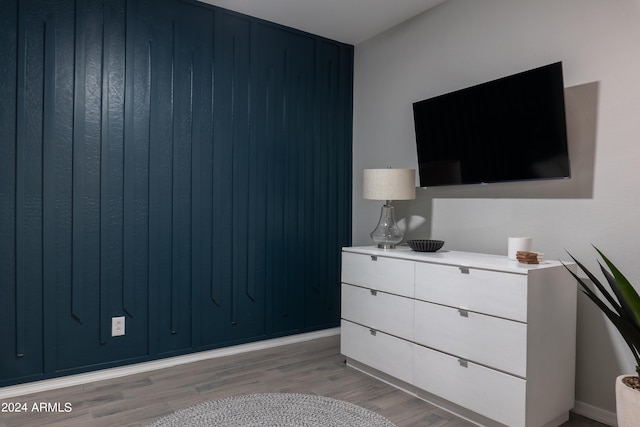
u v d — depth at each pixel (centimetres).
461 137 274
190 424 208
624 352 211
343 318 294
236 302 318
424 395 241
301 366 290
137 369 277
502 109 249
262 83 328
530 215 248
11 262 242
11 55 240
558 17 236
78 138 258
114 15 268
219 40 308
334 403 233
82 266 260
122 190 272
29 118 244
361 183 370
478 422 214
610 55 215
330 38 362
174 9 289
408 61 325
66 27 254
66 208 255
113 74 268
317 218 360
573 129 230
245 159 321
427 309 236
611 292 214
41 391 247
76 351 259
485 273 208
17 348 243
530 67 248
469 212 281
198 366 289
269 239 334
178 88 291
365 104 366
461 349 219
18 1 241
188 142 296
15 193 242
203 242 303
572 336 217
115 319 270
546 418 203
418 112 302
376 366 268
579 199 227
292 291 347
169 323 290
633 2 208
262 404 230
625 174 210
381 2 299
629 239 209
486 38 271
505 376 200
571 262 229
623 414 172
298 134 348
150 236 282
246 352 320
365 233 367
